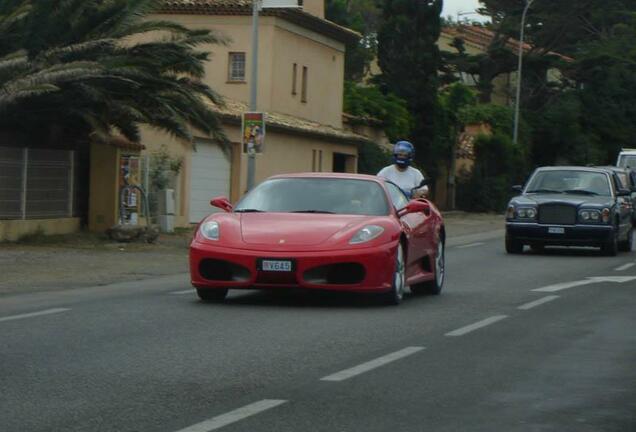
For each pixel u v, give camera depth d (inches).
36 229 1206.9
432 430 329.4
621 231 1245.7
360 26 3649.1
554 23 3299.7
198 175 1637.6
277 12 1947.6
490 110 2950.3
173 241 1295.5
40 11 1152.2
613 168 1914.4
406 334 532.7
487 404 369.1
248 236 633.0
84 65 1094.4
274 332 529.7
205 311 608.7
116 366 430.3
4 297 693.9
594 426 339.0
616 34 3400.6
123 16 1184.2
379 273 629.6
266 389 389.7
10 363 434.3
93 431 323.0
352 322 573.0
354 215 663.1
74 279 838.5
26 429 324.8
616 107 3344.0
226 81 1966.0
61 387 387.2
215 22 1962.4
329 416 346.9
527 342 514.3
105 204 1318.9
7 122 1175.0
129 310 610.2
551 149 3186.5
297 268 618.8
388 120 2404.0
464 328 558.6
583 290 784.3
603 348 499.8
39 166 1228.5
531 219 1198.3
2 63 1065.5
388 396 379.9
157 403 363.3
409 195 792.3
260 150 1288.1
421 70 2460.6
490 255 1186.6
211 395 377.7
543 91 3346.5
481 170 2723.9
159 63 1186.0
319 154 2082.9
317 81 2171.5
